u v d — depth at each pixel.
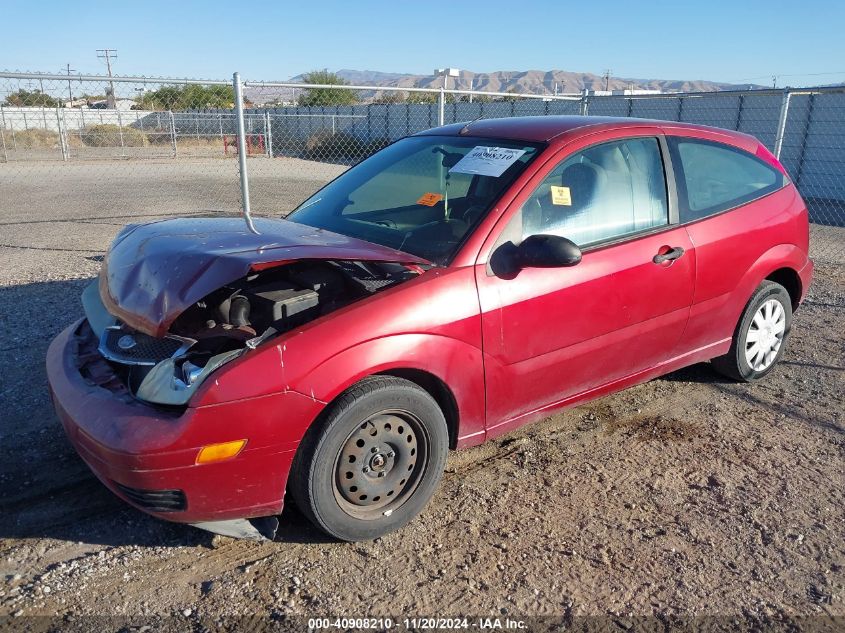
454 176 3.75
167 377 2.73
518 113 19.91
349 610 2.68
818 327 6.24
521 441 4.05
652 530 3.23
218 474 2.67
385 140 17.16
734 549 3.10
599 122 3.99
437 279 3.11
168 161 23.52
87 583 2.79
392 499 3.13
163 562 2.93
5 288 6.93
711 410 4.49
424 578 2.87
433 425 3.12
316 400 2.76
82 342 3.38
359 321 2.88
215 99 21.12
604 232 3.70
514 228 3.37
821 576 2.94
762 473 3.74
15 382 4.57
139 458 2.56
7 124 26.67
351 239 3.33
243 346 2.85
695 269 4.05
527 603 2.75
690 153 4.25
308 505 2.89
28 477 3.48
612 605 2.75
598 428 4.23
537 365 3.46
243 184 7.86
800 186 18.33
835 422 4.36
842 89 7.73
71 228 10.84
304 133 22.92
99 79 7.20
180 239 3.17
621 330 3.76
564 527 3.24
